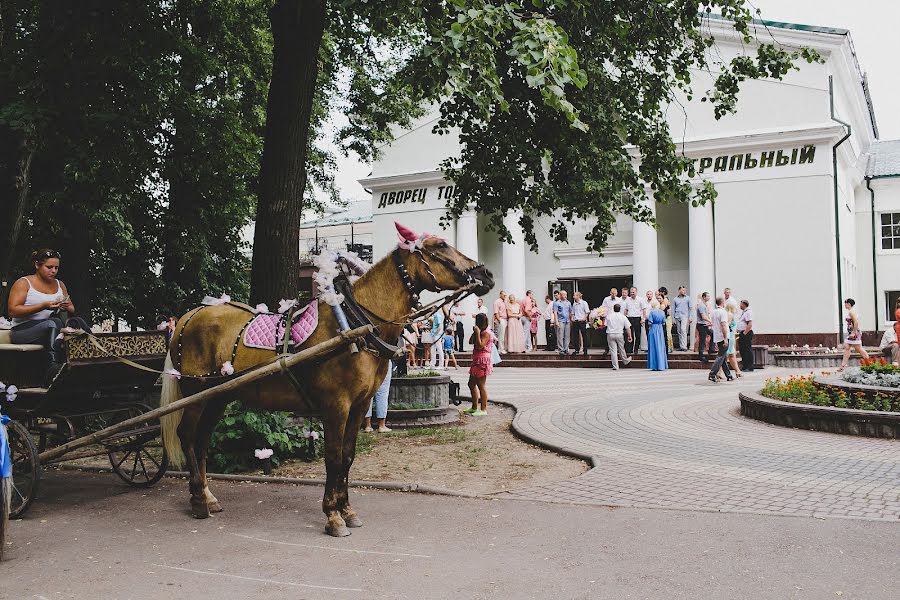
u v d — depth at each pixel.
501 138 10.78
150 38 11.30
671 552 4.98
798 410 10.33
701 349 21.27
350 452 5.95
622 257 29.00
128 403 7.51
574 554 4.99
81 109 10.81
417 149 30.92
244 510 6.48
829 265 23.59
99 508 6.64
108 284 18.89
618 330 21.52
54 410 6.92
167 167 13.57
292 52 9.34
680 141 25.28
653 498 6.52
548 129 10.80
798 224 24.03
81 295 14.09
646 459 8.26
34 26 11.85
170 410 6.03
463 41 6.36
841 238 25.38
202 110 13.27
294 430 8.77
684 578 4.47
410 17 7.22
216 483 7.69
